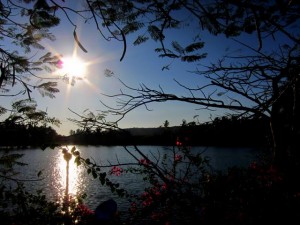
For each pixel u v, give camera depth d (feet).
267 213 11.51
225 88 10.03
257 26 4.49
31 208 20.12
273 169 11.51
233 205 12.42
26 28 11.12
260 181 12.37
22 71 14.08
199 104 9.62
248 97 10.15
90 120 10.03
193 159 14.53
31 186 118.42
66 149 13.56
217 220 12.05
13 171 17.99
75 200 26.73
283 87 9.34
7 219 18.85
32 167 216.33
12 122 14.82
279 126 10.80
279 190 11.56
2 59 13.71
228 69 9.37
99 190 109.09
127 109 9.95
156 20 6.75
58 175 168.76
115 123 10.07
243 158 151.12
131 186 98.58
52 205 22.31
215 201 12.62
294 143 10.73
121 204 75.46
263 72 9.51
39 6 5.69
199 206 12.45
